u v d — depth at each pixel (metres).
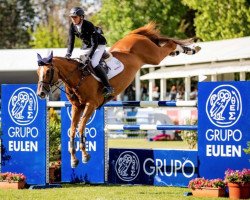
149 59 17.55
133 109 39.31
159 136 34.62
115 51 17.09
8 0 78.44
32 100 17.28
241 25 44.81
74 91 15.70
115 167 17.22
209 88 15.35
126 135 38.34
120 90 16.75
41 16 79.50
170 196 14.84
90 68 15.70
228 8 45.09
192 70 38.22
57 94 38.44
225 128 15.16
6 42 78.75
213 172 15.34
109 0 52.16
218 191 14.70
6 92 17.53
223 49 38.78
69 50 15.91
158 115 35.66
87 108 15.77
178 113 34.59
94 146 17.28
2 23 78.44
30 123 17.30
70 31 15.89
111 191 15.85
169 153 16.38
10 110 17.52
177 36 53.00
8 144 17.53
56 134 19.12
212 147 15.34
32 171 17.27
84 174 17.39
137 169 16.89
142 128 16.62
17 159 17.42
